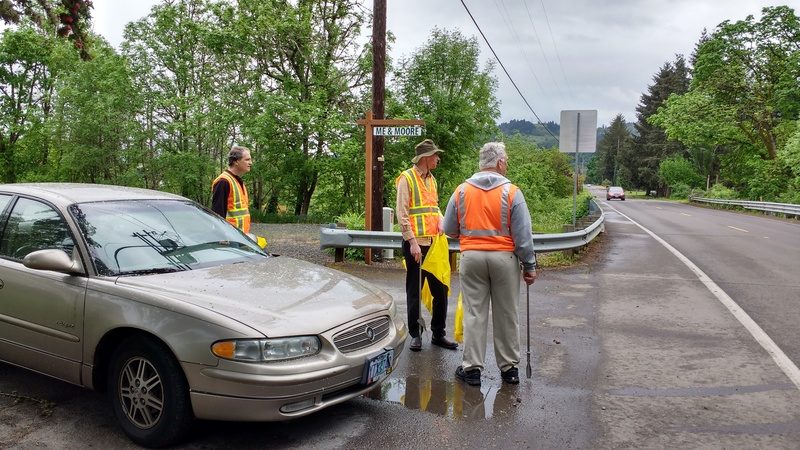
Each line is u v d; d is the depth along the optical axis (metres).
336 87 27.38
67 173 30.56
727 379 4.69
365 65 26.77
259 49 26.62
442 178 28.25
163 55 28.25
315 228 22.41
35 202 4.27
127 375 3.54
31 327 3.92
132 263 3.88
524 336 5.91
